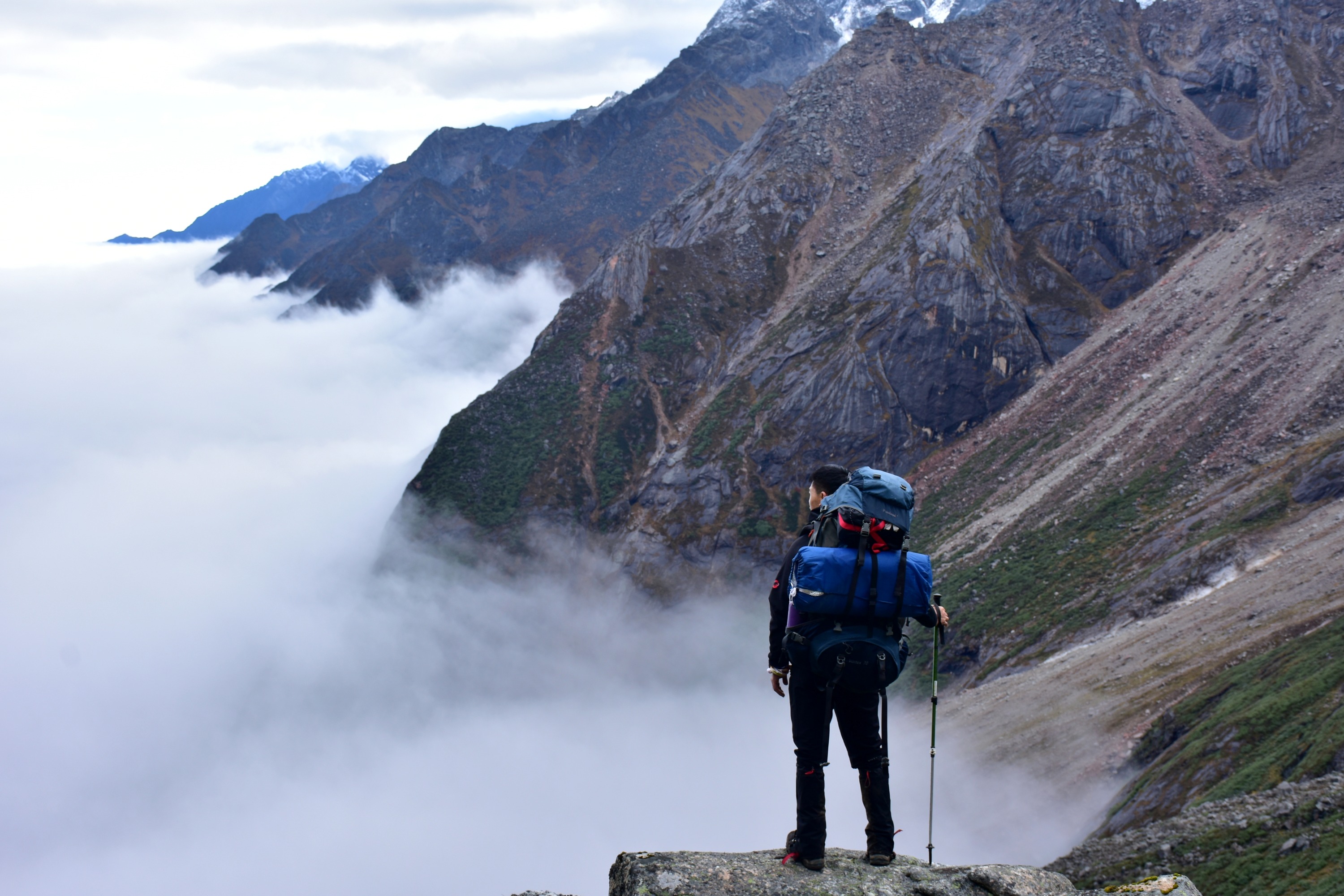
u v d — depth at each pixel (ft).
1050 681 266.98
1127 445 409.90
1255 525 282.77
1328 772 120.26
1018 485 442.09
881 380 547.08
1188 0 618.85
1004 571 373.81
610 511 595.88
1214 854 111.86
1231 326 436.76
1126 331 494.18
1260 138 545.03
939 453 529.86
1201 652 227.40
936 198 574.97
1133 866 119.85
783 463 563.48
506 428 645.10
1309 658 167.12
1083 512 382.42
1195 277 492.13
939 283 540.11
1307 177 512.22
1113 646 265.75
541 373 653.30
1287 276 437.17
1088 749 216.74
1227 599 250.16
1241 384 391.45
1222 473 351.05
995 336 526.98
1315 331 386.93
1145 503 362.94
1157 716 206.08
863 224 639.76
